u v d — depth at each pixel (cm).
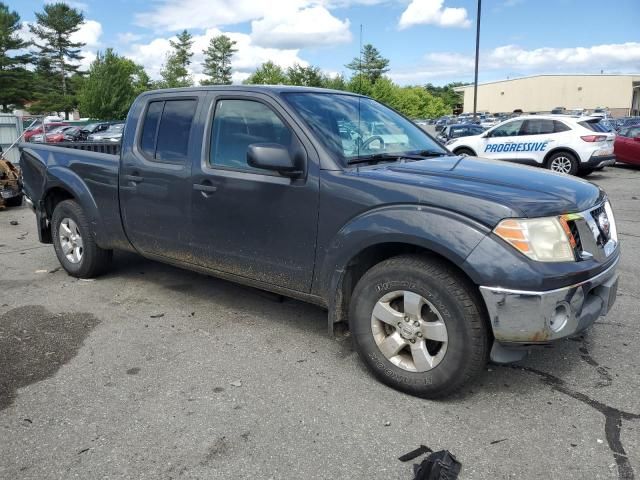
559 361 378
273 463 275
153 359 388
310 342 414
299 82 3891
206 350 401
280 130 385
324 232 359
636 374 359
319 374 364
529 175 358
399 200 327
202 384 352
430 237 309
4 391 345
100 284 553
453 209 309
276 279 395
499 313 296
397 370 336
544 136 1443
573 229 311
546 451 282
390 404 327
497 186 325
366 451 284
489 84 10119
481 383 350
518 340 299
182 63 9038
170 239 456
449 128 2659
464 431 300
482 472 267
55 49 8319
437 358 322
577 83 9294
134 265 616
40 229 594
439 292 311
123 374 366
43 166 568
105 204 509
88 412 321
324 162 360
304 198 365
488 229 299
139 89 8075
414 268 320
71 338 423
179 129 448
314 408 324
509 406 324
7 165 1067
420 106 9131
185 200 434
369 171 353
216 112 426
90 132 3012
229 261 418
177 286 544
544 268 292
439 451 280
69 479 264
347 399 333
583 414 315
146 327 444
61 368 375
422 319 326
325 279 363
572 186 343
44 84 8131
